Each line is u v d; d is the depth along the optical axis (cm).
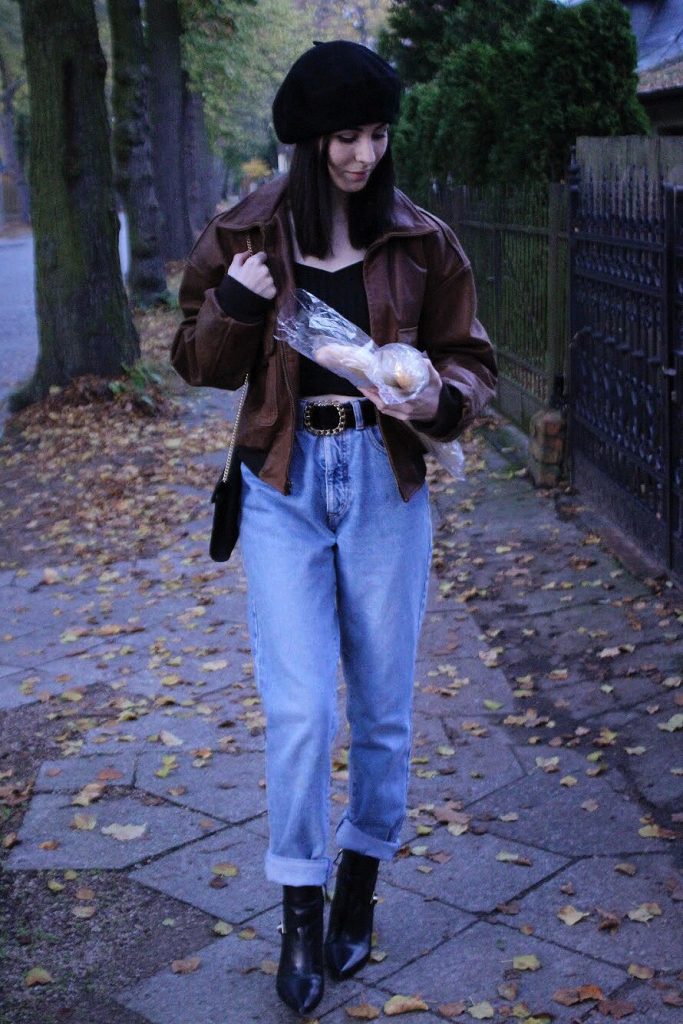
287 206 270
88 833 375
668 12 1340
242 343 268
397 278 271
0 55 5775
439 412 264
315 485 273
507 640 518
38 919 328
